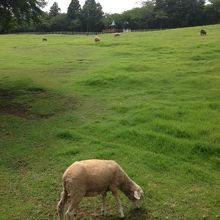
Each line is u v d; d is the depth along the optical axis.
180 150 13.53
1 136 14.70
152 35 49.22
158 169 12.05
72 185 8.29
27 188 10.70
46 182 11.00
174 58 29.94
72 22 101.12
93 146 13.57
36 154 13.01
